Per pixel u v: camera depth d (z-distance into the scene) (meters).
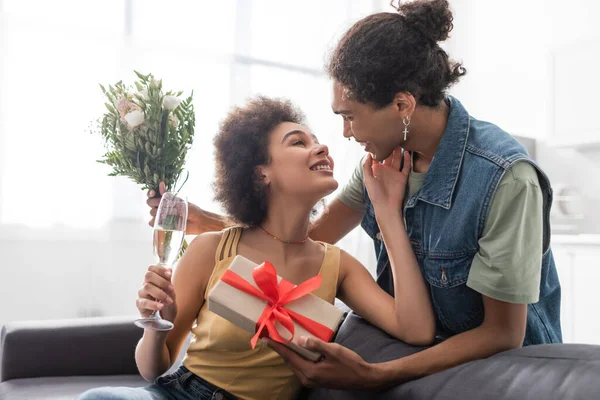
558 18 4.60
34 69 3.78
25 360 2.02
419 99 1.33
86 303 3.85
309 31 4.76
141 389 1.32
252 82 4.54
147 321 1.20
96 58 3.94
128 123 1.74
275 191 1.46
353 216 1.79
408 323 1.36
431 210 1.39
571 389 0.91
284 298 1.22
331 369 1.16
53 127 3.81
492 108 5.07
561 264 3.70
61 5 3.87
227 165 1.51
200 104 4.30
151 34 4.16
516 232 1.23
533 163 1.28
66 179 3.83
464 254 1.32
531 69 4.77
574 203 4.33
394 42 1.27
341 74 1.30
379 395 1.23
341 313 1.24
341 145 4.83
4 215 3.69
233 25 4.45
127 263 3.97
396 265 1.40
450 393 1.07
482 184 1.29
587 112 4.07
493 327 1.26
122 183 3.96
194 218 1.87
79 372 2.06
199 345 1.38
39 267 3.76
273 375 1.36
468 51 5.30
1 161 3.69
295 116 1.57
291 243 1.48
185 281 1.42
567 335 3.65
